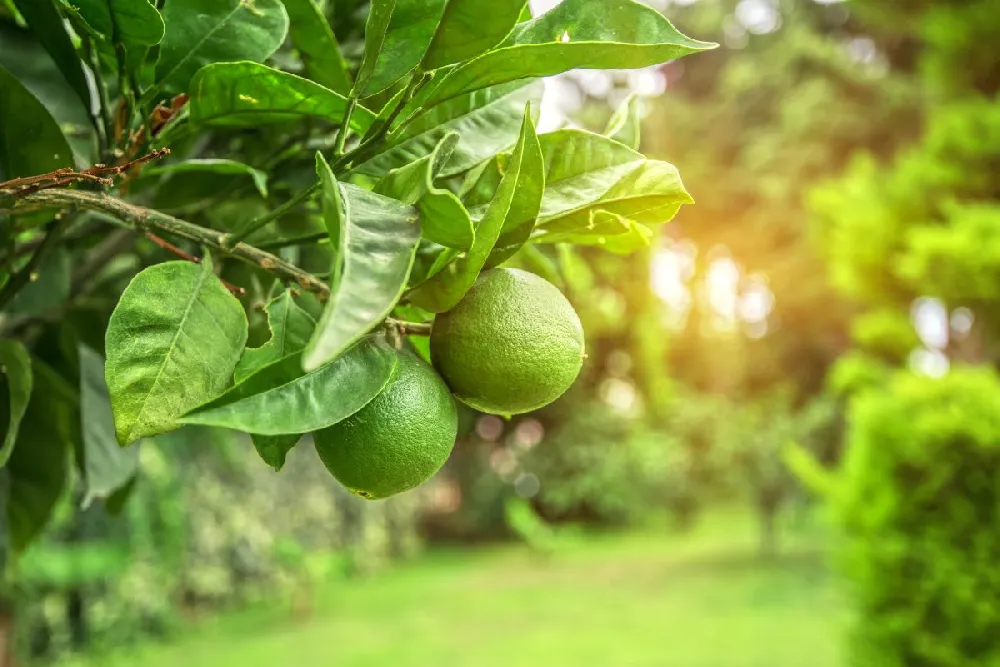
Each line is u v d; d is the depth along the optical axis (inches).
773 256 738.2
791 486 530.0
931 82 287.9
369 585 519.5
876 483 207.9
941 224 257.8
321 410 35.3
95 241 63.9
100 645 333.7
